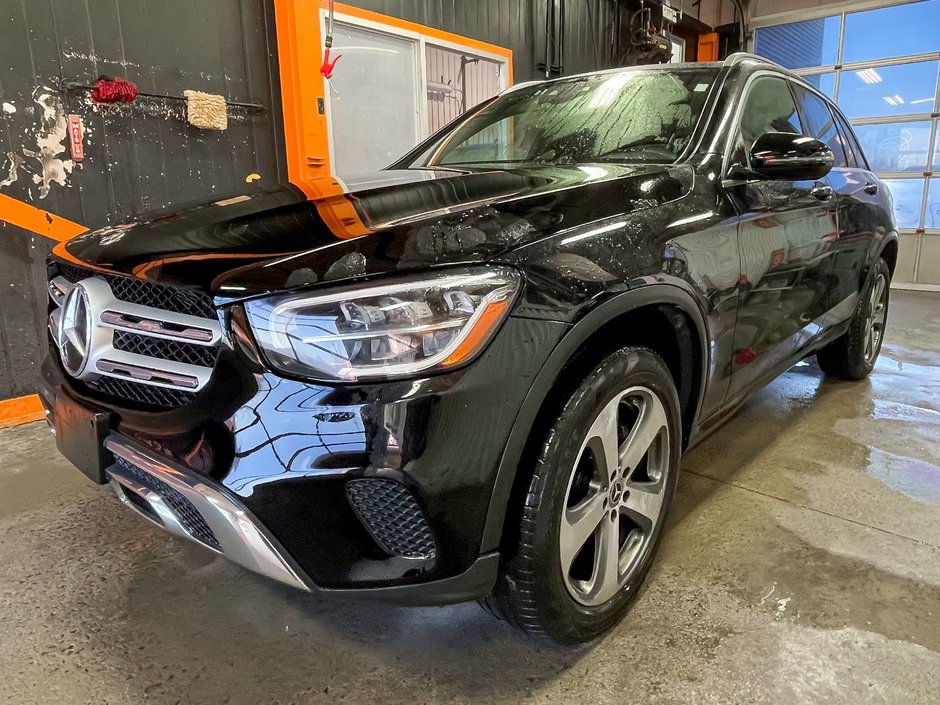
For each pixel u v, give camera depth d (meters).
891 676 1.38
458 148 2.45
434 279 1.10
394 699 1.35
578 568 1.56
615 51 7.21
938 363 3.99
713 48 9.14
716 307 1.70
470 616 1.61
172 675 1.42
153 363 1.24
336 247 1.17
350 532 1.13
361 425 1.07
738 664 1.42
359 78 4.51
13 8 2.96
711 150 1.91
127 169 3.43
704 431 1.92
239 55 3.81
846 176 2.87
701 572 1.75
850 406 3.14
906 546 1.88
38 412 3.17
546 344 1.19
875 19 7.83
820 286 2.51
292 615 1.62
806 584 1.70
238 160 3.90
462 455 1.11
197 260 1.20
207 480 1.15
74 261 1.40
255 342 1.09
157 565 1.85
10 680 1.40
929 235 7.73
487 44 5.49
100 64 3.26
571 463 1.29
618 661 1.44
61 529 2.05
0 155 3.00
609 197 1.51
